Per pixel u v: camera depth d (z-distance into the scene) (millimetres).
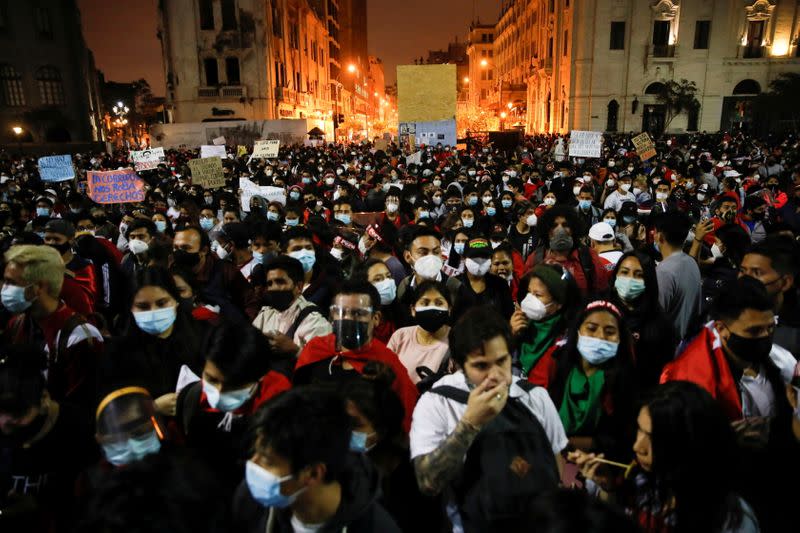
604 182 13562
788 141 28734
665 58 43812
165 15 45062
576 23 45094
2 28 44531
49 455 2453
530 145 31844
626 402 2926
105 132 64250
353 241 6855
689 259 4426
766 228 7289
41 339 3303
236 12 44594
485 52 103500
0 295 3227
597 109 45000
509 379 2322
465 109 85750
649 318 3648
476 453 2283
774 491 2379
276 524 1870
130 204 11305
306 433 1670
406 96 30297
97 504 1395
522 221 7719
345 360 3223
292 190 10414
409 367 3674
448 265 6047
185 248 4789
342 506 1842
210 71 45812
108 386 2592
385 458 2600
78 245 5574
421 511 2658
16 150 43188
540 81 56531
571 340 3127
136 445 2207
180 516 1377
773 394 2762
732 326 2744
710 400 2098
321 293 4949
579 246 5145
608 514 1367
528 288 3598
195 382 2826
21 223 8195
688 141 31719
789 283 3562
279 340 3562
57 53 48281
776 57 43625
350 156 25094
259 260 5691
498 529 2143
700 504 2021
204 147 15703
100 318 4270
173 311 3285
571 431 3080
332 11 79688
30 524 2127
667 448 2035
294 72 55562
